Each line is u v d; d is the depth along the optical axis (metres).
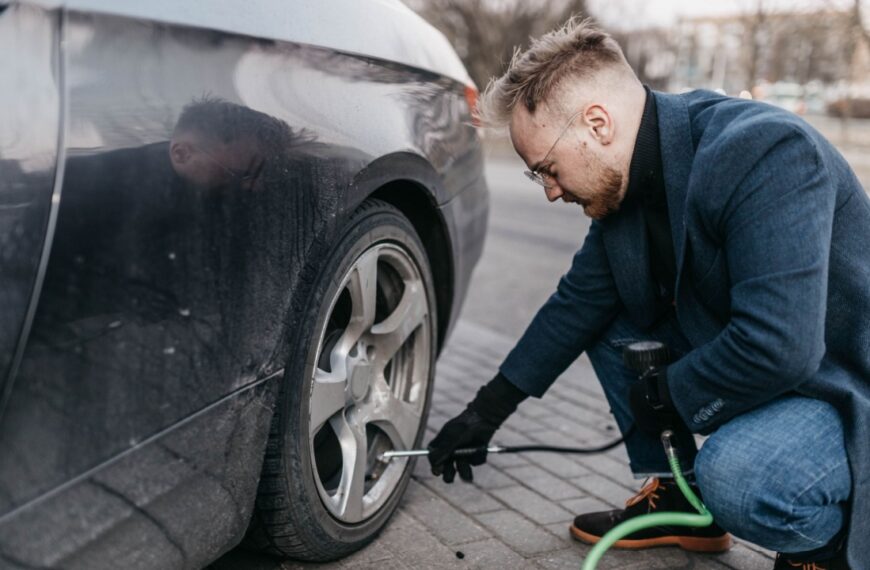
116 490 1.18
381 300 2.07
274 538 1.74
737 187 1.47
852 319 1.58
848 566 1.61
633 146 1.62
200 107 1.32
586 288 1.97
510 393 2.03
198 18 1.36
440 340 2.45
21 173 1.08
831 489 1.54
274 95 1.50
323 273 1.68
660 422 1.76
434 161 2.09
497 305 5.27
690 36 23.73
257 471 1.53
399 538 2.06
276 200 1.48
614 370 2.06
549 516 2.23
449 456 2.04
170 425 1.27
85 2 1.16
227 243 1.37
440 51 2.33
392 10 2.11
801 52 17.47
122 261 1.16
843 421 1.59
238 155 1.39
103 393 1.14
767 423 1.59
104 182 1.14
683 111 1.62
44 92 1.09
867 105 22.98
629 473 2.54
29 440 1.05
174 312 1.26
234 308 1.39
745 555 2.05
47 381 1.07
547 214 10.31
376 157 1.76
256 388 1.48
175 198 1.25
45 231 1.07
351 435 1.89
